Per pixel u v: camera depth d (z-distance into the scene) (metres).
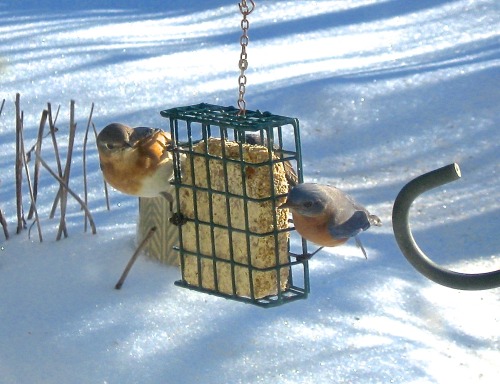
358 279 1.32
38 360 1.17
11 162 1.62
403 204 0.92
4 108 1.79
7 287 1.29
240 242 1.14
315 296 1.28
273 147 1.15
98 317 1.22
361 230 1.16
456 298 1.32
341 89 1.83
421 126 1.76
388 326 1.24
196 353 1.18
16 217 1.47
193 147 1.16
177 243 1.31
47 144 1.68
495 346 1.25
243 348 1.19
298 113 1.78
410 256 0.93
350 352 1.19
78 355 1.17
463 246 1.48
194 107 1.18
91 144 1.68
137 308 1.24
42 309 1.24
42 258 1.34
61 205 1.39
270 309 1.24
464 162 1.68
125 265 1.32
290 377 1.15
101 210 1.48
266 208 1.12
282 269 1.15
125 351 1.18
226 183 1.13
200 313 1.23
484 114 1.78
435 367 1.19
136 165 1.20
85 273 1.31
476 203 1.58
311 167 1.66
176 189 1.17
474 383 1.18
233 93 1.84
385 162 1.68
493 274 0.91
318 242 1.15
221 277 1.16
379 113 1.78
